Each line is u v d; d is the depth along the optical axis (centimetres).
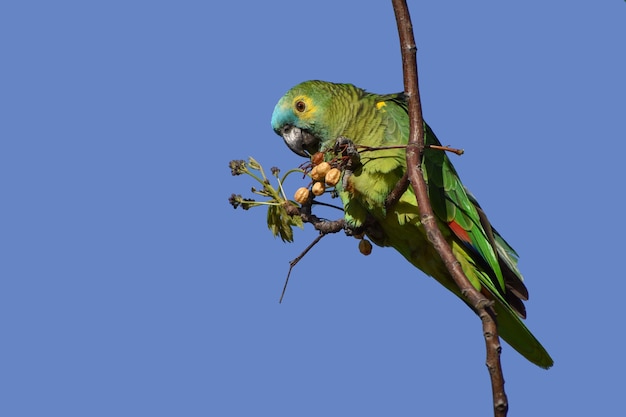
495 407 277
